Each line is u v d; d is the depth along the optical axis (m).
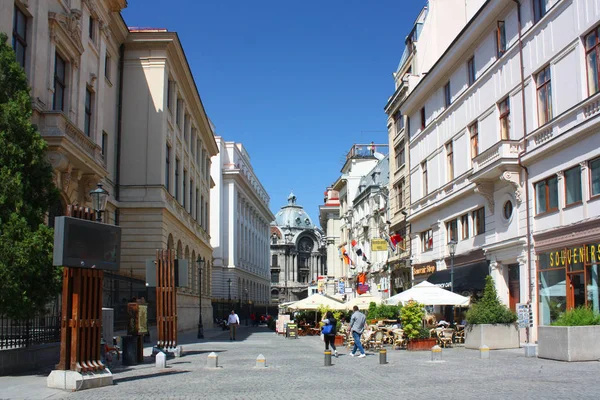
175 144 43.56
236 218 86.00
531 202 24.91
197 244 53.47
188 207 49.97
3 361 15.55
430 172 37.22
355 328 22.20
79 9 29.02
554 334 18.08
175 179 44.44
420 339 24.23
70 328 13.83
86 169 25.88
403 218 44.25
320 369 17.67
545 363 17.28
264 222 119.81
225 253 82.75
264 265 118.62
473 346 23.34
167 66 39.97
